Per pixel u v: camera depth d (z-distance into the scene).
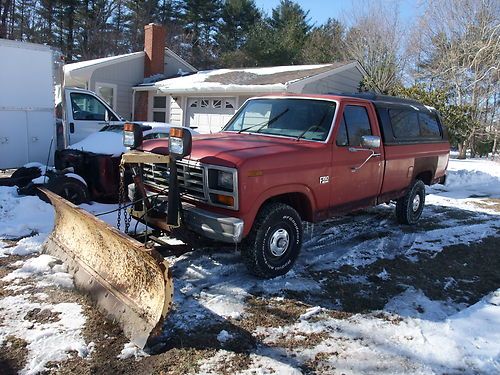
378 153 6.25
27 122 8.88
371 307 4.54
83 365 3.33
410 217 7.62
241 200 4.39
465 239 7.11
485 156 26.70
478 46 23.38
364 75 18.58
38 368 3.26
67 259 4.86
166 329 3.87
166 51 21.05
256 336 3.86
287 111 5.91
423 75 26.28
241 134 5.91
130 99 20.20
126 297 3.82
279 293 4.70
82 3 39.06
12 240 5.83
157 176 5.20
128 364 3.37
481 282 5.40
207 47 42.06
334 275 5.30
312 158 5.09
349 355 3.66
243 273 5.14
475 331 4.16
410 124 7.26
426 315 4.43
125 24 41.47
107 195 7.68
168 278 3.38
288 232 5.04
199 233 4.61
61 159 7.93
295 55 36.09
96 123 10.10
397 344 3.87
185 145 4.34
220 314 4.19
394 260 5.94
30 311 4.03
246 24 42.66
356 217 8.14
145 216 4.88
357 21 31.00
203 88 16.30
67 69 18.17
